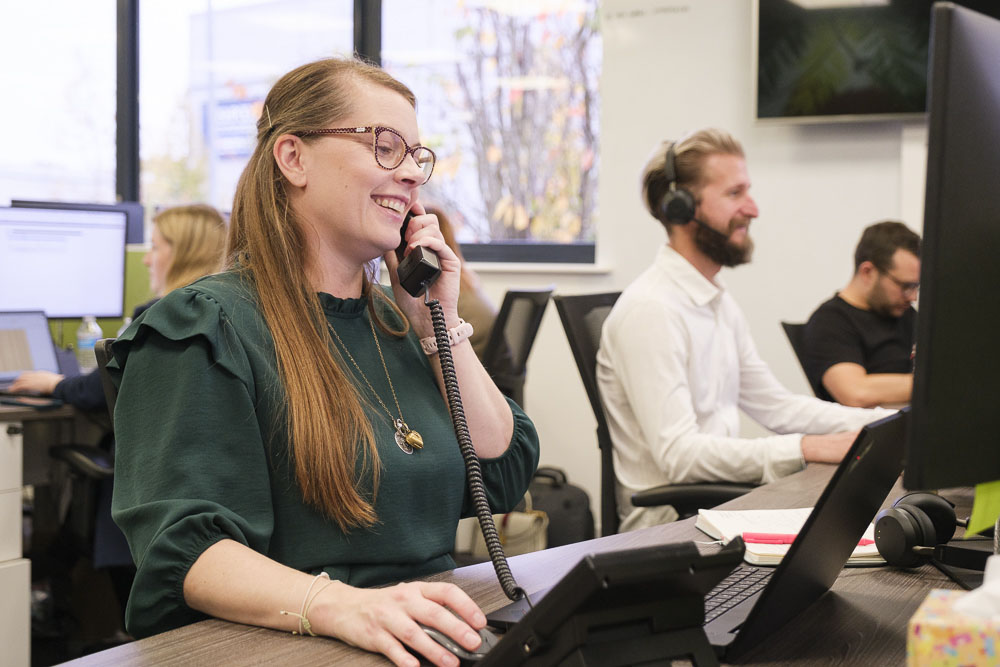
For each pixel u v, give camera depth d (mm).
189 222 2936
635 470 2145
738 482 1939
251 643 894
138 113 4754
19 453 2465
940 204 723
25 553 2918
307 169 1205
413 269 1306
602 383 2176
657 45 3811
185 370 1073
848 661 838
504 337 3074
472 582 1082
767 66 3594
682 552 693
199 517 994
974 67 736
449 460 1222
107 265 3537
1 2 4484
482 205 4359
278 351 1135
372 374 1226
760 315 3711
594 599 676
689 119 3783
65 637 2918
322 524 1115
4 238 3305
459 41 4355
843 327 2896
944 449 743
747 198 2236
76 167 4672
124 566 2691
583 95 4176
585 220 4211
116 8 4688
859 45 3473
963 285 744
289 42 4598
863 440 827
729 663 834
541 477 3428
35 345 2961
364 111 1201
